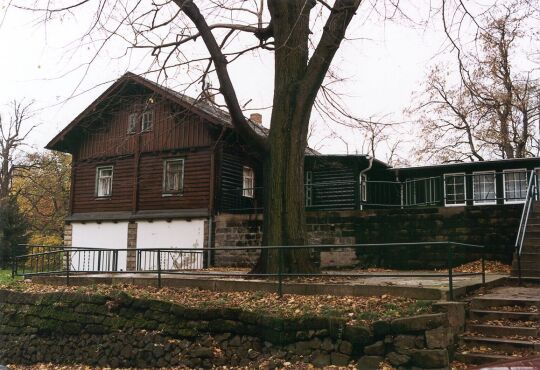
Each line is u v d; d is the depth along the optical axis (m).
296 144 11.40
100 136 25.41
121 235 24.16
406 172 23.75
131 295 10.12
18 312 11.68
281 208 11.16
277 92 11.67
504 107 28.27
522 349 7.28
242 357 8.39
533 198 14.45
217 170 22.41
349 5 11.21
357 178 22.84
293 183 11.26
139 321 9.72
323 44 11.41
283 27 11.72
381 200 24.22
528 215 13.43
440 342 7.00
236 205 23.44
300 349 7.90
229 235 21.08
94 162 25.44
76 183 26.08
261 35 12.51
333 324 7.69
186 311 9.10
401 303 8.18
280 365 7.89
